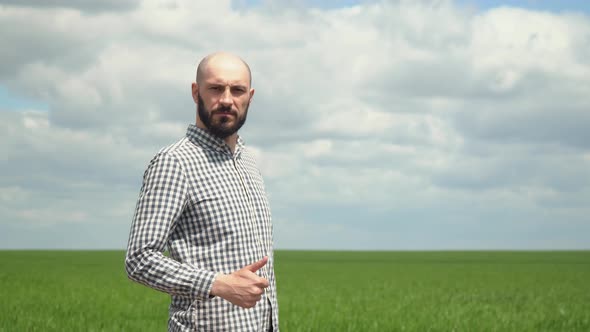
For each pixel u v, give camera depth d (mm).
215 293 3836
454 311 17797
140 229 4008
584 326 15328
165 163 4098
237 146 4449
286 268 58562
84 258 74688
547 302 22969
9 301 19906
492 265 65375
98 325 14188
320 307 18875
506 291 29047
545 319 16531
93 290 25391
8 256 79125
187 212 4133
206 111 4188
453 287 31953
